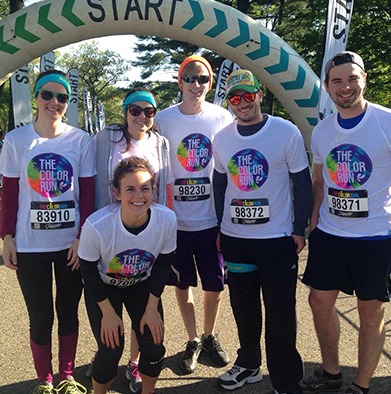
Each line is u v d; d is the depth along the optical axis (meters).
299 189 2.58
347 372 2.96
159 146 2.81
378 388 2.76
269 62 4.68
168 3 4.60
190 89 3.03
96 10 4.61
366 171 2.39
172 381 2.90
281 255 2.57
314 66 14.82
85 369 3.02
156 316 2.36
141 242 2.27
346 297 4.25
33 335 2.59
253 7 20.45
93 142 2.69
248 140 2.57
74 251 2.53
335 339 2.70
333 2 4.34
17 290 4.41
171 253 2.41
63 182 2.50
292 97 4.75
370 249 2.45
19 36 4.70
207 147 3.09
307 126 4.76
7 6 21.33
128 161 2.20
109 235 2.21
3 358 3.13
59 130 2.54
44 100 2.45
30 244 2.49
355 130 2.42
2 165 2.51
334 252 2.55
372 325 2.53
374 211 2.44
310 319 3.76
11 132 2.51
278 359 2.63
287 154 2.54
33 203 2.48
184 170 3.09
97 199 2.65
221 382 2.80
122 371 3.02
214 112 3.13
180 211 3.12
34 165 2.46
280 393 2.64
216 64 19.34
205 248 3.12
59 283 2.61
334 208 2.54
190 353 3.10
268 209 2.56
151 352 2.38
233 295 2.76
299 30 19.09
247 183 2.57
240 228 2.63
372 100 19.33
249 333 2.78
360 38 14.41
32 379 2.87
